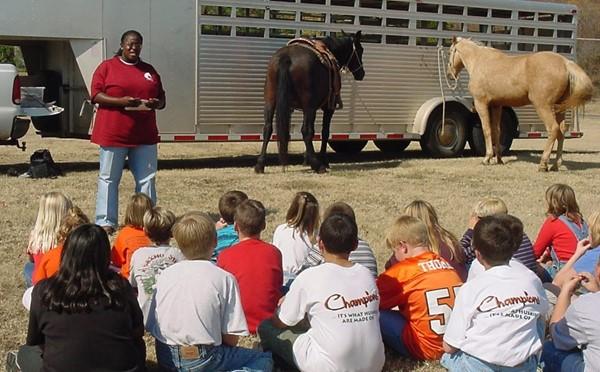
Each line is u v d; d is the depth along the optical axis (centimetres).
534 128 1712
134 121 821
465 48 1488
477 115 1628
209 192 1087
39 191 1054
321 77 1274
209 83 1328
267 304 504
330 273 443
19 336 533
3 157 1492
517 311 421
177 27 1288
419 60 1553
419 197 1084
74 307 377
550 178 1306
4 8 1173
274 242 603
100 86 811
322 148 1363
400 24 1518
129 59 816
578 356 442
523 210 1011
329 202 1028
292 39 1368
